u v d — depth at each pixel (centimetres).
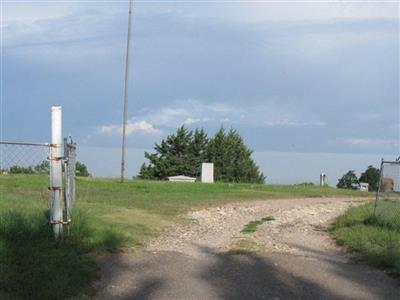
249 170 6594
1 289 724
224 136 6619
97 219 1210
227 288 805
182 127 6550
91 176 3484
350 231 1252
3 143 959
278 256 1005
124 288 797
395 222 1323
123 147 3127
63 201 1007
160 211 1669
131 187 2595
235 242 1170
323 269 920
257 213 1784
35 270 786
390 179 1468
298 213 1811
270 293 788
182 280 840
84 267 845
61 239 962
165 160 6469
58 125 965
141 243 1095
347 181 4538
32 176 2081
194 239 1212
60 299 728
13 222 953
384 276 888
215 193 2458
